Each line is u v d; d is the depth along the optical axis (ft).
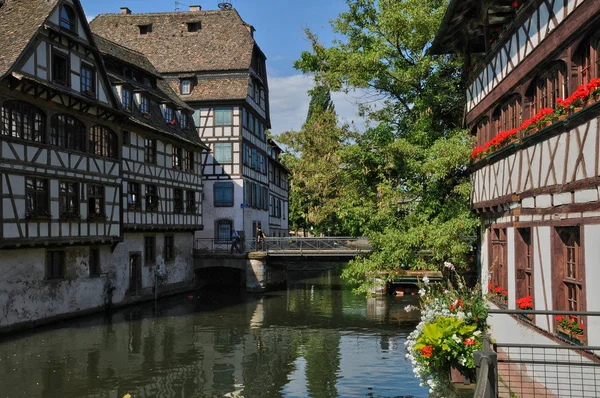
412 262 59.36
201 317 70.59
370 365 45.06
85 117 68.59
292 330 61.36
